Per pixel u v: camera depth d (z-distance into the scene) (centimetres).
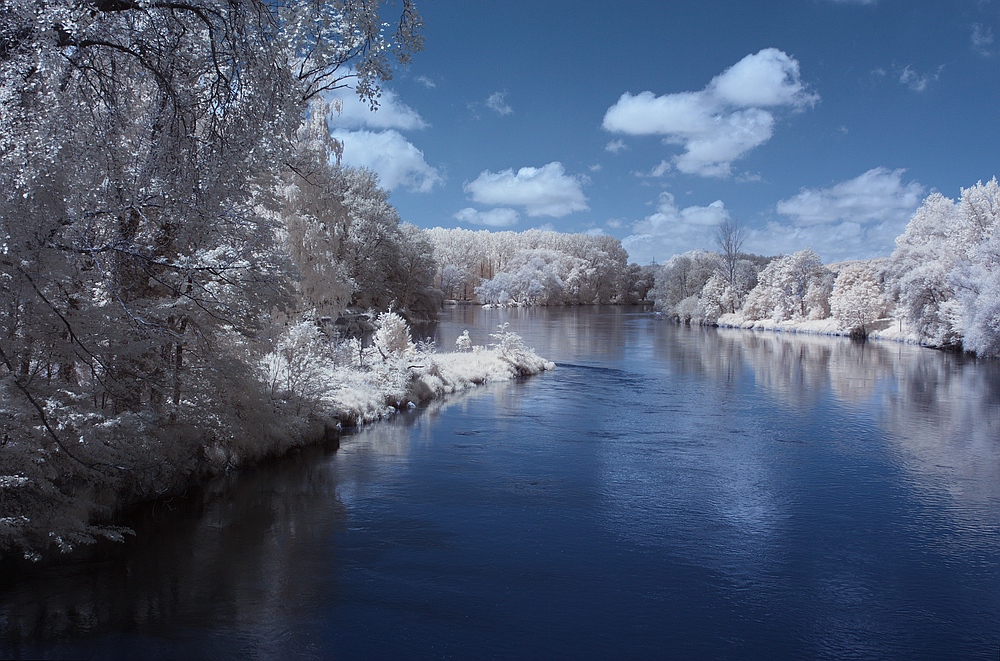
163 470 1008
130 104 918
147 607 698
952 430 1794
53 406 764
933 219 5791
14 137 721
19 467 745
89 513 876
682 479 1280
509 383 2627
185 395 1105
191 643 626
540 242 17088
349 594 750
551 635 672
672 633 682
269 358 1491
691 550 916
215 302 929
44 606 692
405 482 1208
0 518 712
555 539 945
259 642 636
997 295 3725
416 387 2152
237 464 1229
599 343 4716
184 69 867
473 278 14462
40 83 746
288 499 1087
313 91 1024
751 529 1005
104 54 843
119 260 825
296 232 1927
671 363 3456
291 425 1412
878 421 1920
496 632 674
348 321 3791
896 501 1159
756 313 6994
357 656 618
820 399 2323
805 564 873
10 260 676
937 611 744
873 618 724
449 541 925
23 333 773
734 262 7844
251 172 877
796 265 6756
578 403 2158
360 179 6150
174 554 847
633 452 1494
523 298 12394
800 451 1535
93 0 734
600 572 834
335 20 899
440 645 645
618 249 17512
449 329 5741
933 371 3173
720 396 2367
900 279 5138
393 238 6169
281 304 988
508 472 1296
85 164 773
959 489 1234
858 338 5456
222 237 928
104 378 870
